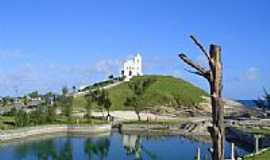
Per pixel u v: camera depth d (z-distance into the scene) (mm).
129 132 171750
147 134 165125
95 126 163875
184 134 165000
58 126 159750
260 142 109625
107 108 195625
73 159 102438
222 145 16969
